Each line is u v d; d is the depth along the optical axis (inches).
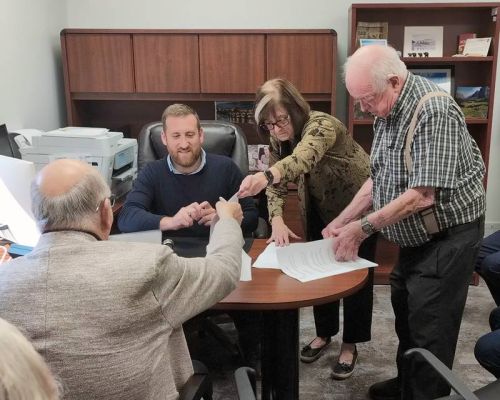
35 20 128.3
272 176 70.7
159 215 86.4
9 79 116.4
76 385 41.2
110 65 133.5
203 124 109.6
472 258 69.7
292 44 131.5
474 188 68.4
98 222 44.8
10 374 22.5
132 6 146.5
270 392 71.6
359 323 94.0
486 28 138.9
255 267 70.0
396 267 81.1
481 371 96.7
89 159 103.9
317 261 71.1
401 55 138.6
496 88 147.0
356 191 86.1
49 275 40.9
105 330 41.1
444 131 62.2
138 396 43.4
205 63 133.0
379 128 72.0
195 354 102.7
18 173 64.7
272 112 76.8
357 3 142.3
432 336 71.4
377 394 88.8
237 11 146.5
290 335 68.5
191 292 46.4
